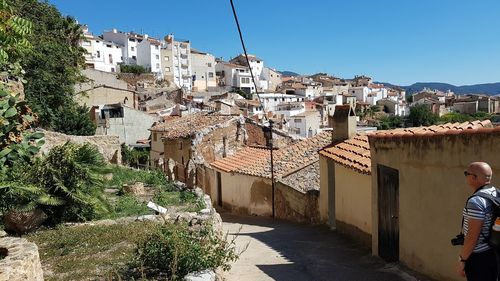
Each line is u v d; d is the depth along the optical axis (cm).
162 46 11081
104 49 10075
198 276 616
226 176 2212
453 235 679
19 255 617
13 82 1316
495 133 580
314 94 12056
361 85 14450
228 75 12125
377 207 946
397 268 826
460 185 659
